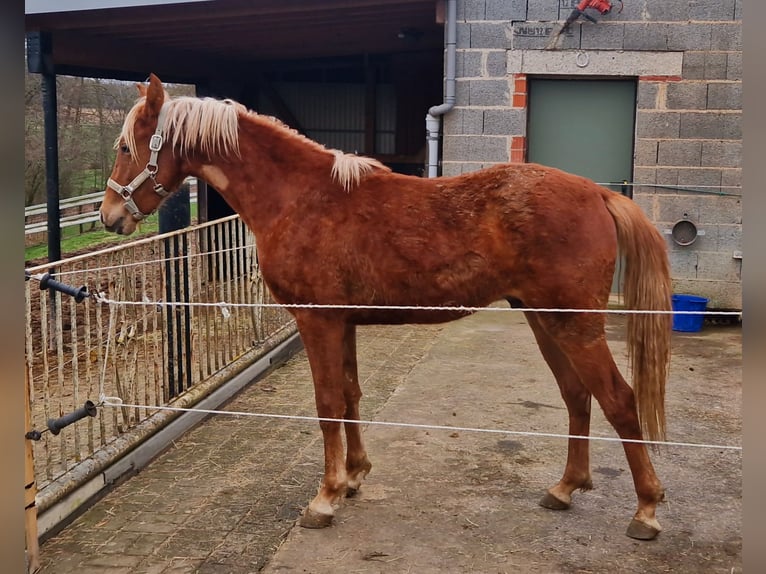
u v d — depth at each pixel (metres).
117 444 3.82
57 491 3.29
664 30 7.16
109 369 5.23
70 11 7.02
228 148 3.41
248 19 7.17
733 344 6.51
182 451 4.27
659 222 7.45
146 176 3.51
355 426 3.62
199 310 4.85
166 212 6.00
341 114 10.93
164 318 4.39
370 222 3.21
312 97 10.98
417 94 10.36
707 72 7.16
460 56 7.47
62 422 3.37
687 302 7.03
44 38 7.13
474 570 2.92
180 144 3.47
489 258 3.09
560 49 7.32
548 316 3.07
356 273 3.22
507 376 5.57
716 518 3.33
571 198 3.04
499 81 7.44
